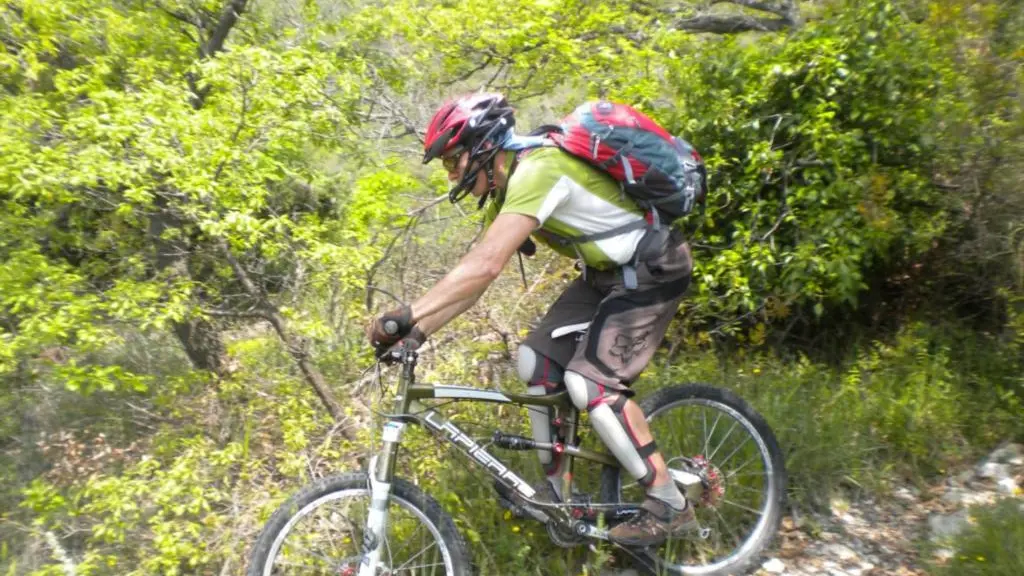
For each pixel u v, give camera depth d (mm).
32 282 3762
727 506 3633
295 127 4055
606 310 3105
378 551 2898
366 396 4094
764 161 4547
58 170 3555
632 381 3230
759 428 3586
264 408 4164
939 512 3820
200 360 4633
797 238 4613
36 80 4297
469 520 3428
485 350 4359
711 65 4750
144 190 3652
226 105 3990
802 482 3891
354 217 4047
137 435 4309
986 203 4637
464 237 4762
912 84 4555
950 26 4402
